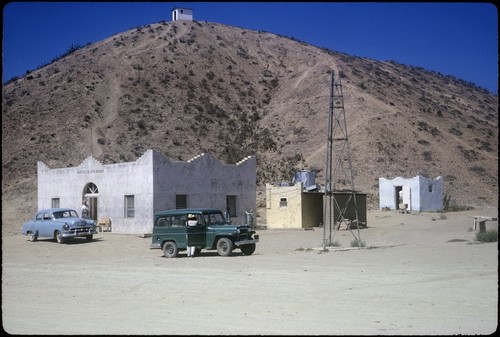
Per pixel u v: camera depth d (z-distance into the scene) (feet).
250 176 140.05
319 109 310.45
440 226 135.44
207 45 400.26
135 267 73.41
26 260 87.15
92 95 320.91
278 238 113.70
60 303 48.42
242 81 373.20
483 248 83.92
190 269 69.26
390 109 295.89
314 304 45.37
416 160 259.19
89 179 132.16
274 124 316.19
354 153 256.52
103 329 37.63
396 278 57.31
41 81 338.54
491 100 416.05
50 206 140.97
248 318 40.63
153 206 119.24
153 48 377.30
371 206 211.20
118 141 287.07
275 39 452.35
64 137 285.23
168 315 42.34
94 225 111.24
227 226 84.69
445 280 55.31
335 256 79.82
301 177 168.14
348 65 381.19
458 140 287.89
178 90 340.18
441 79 432.25
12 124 293.02
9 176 254.06
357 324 38.09
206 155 130.31
